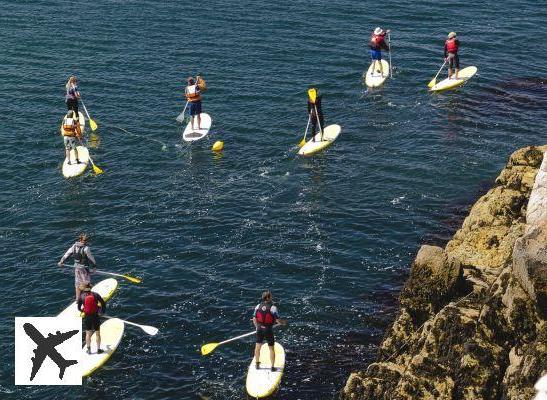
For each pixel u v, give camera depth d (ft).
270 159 124.98
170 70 158.30
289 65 159.84
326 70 157.28
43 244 103.65
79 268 88.38
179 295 92.27
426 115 138.21
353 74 155.63
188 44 170.30
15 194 116.06
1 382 79.25
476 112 138.31
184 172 121.80
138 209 111.55
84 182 118.93
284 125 136.05
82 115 138.21
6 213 111.04
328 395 76.48
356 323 86.69
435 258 77.36
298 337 84.74
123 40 172.65
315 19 183.62
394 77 154.10
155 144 130.82
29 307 90.84
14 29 177.78
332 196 113.19
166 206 112.06
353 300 90.53
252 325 86.74
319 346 83.35
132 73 157.28
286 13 187.11
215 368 80.59
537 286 65.00
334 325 86.48
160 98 147.23
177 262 98.84
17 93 148.56
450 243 90.12
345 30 177.17
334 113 140.36
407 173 118.42
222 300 91.09
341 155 124.98
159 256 100.22
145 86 151.84
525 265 65.46
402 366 71.82
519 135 129.39
